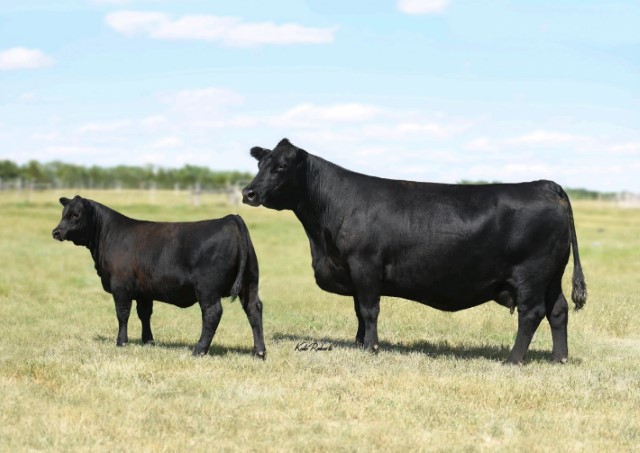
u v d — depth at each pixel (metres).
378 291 10.31
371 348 10.34
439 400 8.08
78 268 20.77
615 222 45.06
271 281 19.62
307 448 6.54
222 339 11.59
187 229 9.80
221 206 47.44
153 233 10.04
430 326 13.35
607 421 7.63
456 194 10.20
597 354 11.24
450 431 7.18
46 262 21.61
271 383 8.56
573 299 10.15
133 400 7.71
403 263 10.19
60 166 91.12
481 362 10.09
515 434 7.16
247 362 9.49
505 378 9.06
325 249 10.67
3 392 7.86
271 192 10.37
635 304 14.96
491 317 14.00
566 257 10.16
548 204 9.93
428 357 10.34
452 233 9.98
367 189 10.39
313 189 10.48
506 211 9.92
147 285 10.05
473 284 10.13
